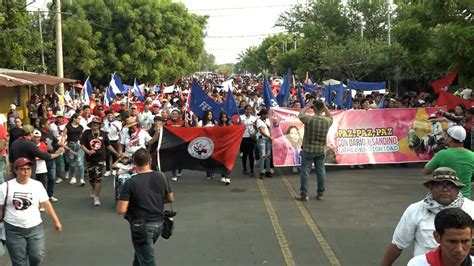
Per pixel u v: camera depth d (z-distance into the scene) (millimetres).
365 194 10875
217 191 11484
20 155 8742
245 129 12547
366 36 46031
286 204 10141
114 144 13367
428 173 5734
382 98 18547
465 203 4055
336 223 8711
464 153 5555
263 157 12883
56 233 8430
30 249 5992
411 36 18109
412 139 14273
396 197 10562
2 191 5859
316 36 47562
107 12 41406
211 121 13234
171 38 45844
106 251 7477
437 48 17047
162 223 5977
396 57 31047
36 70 30109
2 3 22156
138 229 5695
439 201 4012
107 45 41875
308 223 8727
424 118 14273
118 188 10195
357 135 14148
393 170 13688
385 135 14258
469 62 15383
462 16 16094
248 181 12625
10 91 22688
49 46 28062
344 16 47625
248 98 22625
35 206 5984
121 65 41625
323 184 10398
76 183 12609
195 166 12445
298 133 13672
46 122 12016
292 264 6746
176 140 12391
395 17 42844
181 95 27797
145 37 43906
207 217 9227
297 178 12914
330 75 43531
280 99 18391
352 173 13328
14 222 5879
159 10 45375
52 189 10688
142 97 26281
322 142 10281
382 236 7941
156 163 12438
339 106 20031
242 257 7055
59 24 23922
